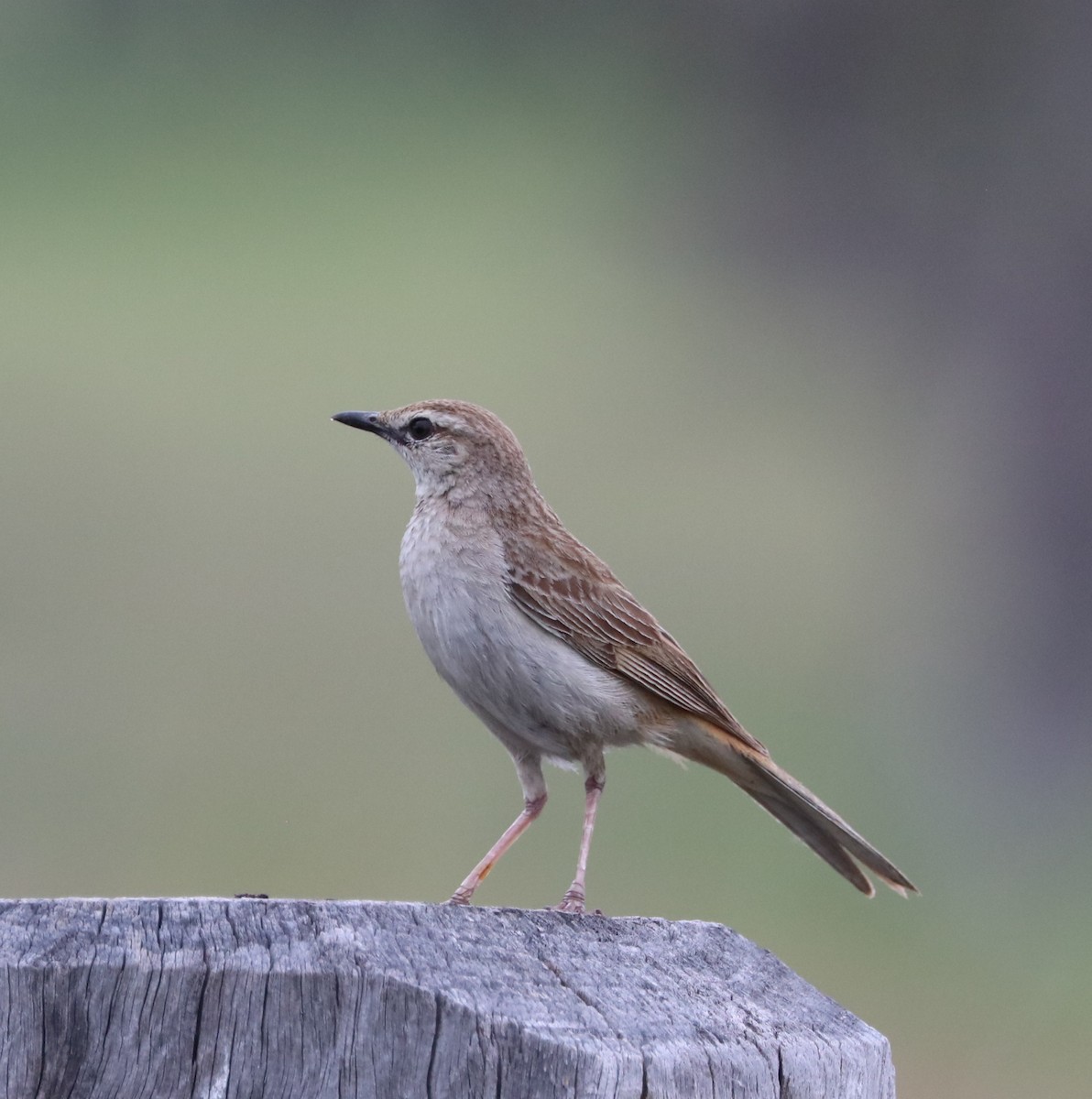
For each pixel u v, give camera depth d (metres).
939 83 21.91
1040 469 19.36
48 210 25.84
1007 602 18.80
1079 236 20.17
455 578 7.56
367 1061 4.34
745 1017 4.81
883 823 16.42
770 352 23.05
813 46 23.12
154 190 26.67
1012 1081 12.71
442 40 27.42
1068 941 14.66
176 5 27.73
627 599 7.71
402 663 15.61
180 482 18.69
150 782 13.89
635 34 25.88
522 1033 4.32
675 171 24.83
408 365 22.11
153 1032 4.35
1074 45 20.77
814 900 13.80
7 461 18.78
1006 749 17.84
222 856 13.29
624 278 24.69
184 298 23.44
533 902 13.27
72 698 14.85
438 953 4.66
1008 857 16.41
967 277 21.47
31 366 21.28
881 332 22.38
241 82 27.75
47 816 13.41
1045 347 19.94
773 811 8.00
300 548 17.38
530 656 7.50
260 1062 4.35
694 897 13.67
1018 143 21.06
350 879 13.06
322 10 27.64
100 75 27.59
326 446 19.67
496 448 7.80
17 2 27.52
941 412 21.30
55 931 4.50
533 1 26.83
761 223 23.80
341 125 27.61
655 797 14.63
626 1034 4.46
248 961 4.41
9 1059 4.32
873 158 22.39
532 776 7.89
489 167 26.89
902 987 13.55
